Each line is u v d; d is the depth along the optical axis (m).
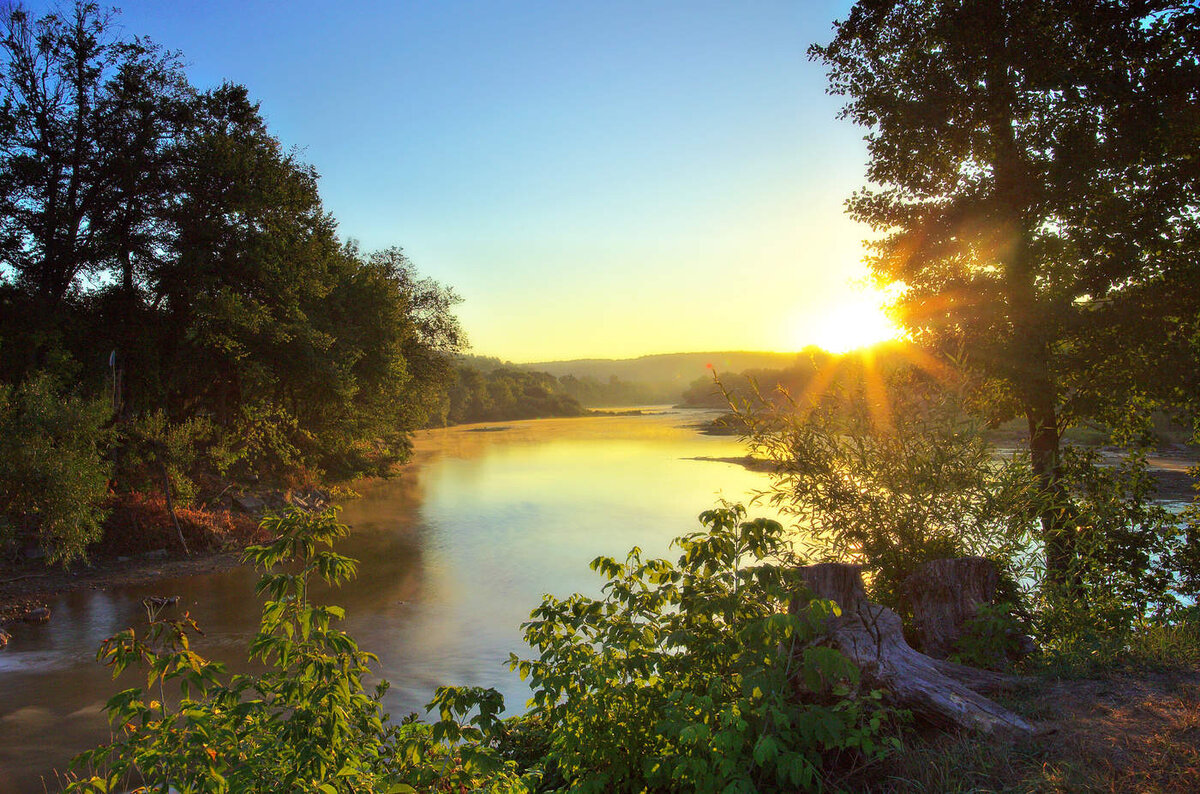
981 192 12.09
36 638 14.57
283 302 26.22
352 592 18.44
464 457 61.06
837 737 3.84
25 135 22.48
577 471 48.97
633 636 4.54
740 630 4.14
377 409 36.62
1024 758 3.90
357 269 34.50
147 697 11.14
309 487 33.84
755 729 3.84
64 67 22.84
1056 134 11.14
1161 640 5.95
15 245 22.50
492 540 25.30
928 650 5.84
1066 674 5.24
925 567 5.99
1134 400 11.77
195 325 23.84
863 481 6.78
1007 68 11.16
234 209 24.22
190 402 29.95
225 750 3.37
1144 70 10.27
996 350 11.13
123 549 21.28
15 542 19.64
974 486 6.50
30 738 9.90
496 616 16.25
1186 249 10.74
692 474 46.50
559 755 4.36
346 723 3.60
